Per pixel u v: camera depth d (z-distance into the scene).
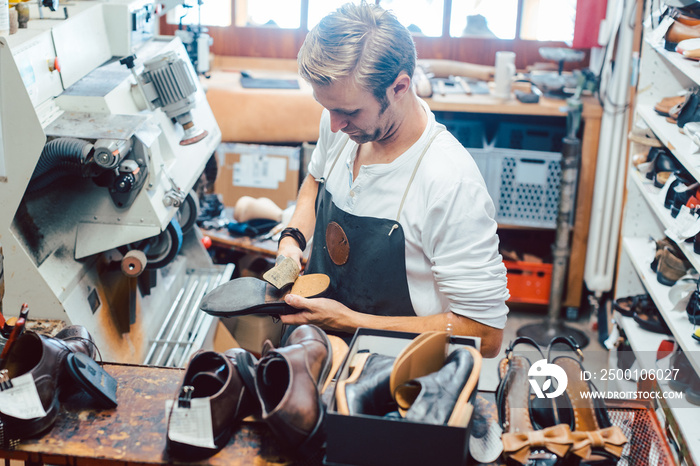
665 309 2.47
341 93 1.45
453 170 1.55
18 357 1.38
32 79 1.72
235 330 2.69
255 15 4.02
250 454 1.29
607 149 3.52
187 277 2.78
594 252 3.68
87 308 1.99
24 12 1.82
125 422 1.36
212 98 3.54
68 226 1.96
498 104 3.52
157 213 1.96
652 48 2.87
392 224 1.62
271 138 3.61
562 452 1.25
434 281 1.67
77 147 1.73
